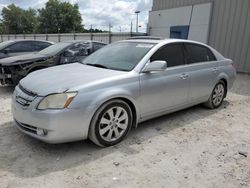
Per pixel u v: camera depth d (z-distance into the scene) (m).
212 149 3.64
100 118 3.38
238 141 3.95
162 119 4.80
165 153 3.47
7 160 3.15
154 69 3.75
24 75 6.48
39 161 3.15
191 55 4.79
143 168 3.08
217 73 5.32
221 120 4.89
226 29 12.44
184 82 4.48
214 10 12.97
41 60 6.71
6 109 5.14
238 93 7.47
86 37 22.47
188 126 4.50
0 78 6.55
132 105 3.78
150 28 17.98
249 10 11.31
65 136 3.15
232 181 2.88
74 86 3.22
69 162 3.15
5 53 8.59
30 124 3.20
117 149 3.53
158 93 4.04
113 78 3.52
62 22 64.69
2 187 2.63
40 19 66.94
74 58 7.34
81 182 2.76
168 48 4.39
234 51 12.17
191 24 14.38
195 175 2.97
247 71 11.70
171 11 15.82
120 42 4.80
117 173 2.96
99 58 4.48
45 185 2.69
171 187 2.73
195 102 4.97
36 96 3.19
